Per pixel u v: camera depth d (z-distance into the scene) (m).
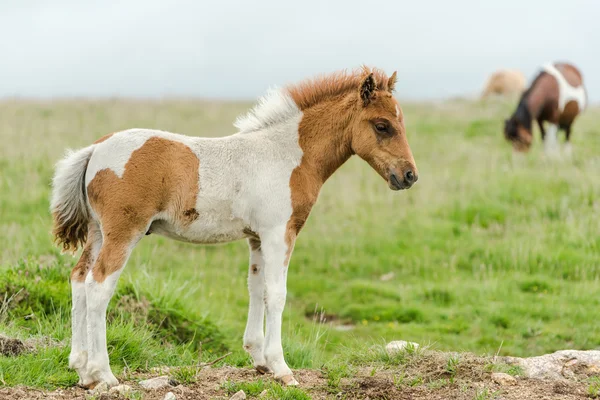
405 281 14.24
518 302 12.74
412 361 7.55
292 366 8.74
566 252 14.68
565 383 6.84
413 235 16.41
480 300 12.91
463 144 24.44
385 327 11.86
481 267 14.17
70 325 8.45
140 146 6.50
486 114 30.44
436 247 15.79
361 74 7.34
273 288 6.86
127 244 6.38
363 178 20.67
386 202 18.42
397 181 7.11
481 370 7.15
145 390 6.46
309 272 14.83
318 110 7.30
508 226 16.44
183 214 6.63
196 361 8.20
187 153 6.66
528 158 21.56
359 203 18.48
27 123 24.97
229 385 6.60
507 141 23.59
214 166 6.75
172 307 9.91
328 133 7.28
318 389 6.70
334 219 17.44
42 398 6.05
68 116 27.31
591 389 6.59
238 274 14.41
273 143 7.09
